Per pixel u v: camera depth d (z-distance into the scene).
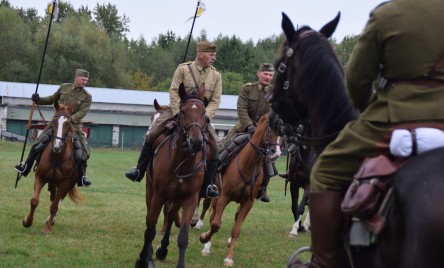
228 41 79.69
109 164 30.47
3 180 19.58
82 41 66.06
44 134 10.81
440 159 3.14
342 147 3.64
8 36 65.75
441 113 3.33
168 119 8.28
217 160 8.45
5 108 48.88
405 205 3.15
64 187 10.62
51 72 65.25
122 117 51.81
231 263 8.91
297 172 11.22
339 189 3.69
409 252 3.05
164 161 7.79
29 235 10.24
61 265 8.30
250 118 9.97
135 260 8.85
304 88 4.05
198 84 8.38
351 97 3.67
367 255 3.49
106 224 11.92
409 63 3.39
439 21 3.39
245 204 9.12
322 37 4.10
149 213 8.22
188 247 10.13
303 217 14.62
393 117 3.39
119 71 67.75
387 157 3.41
